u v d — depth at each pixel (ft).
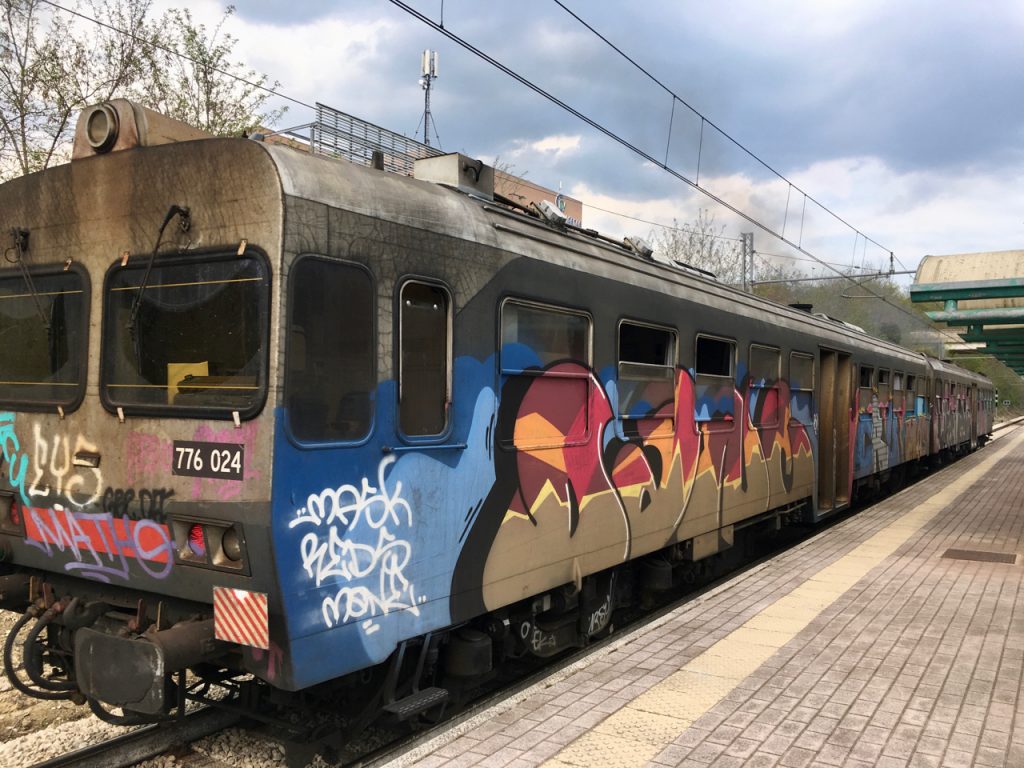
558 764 11.73
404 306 13.01
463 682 16.11
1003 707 13.94
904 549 29.55
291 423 10.92
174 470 11.66
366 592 12.03
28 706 15.96
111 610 13.19
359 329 12.09
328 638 11.35
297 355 11.06
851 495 42.52
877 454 45.14
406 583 12.82
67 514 13.08
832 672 15.81
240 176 11.35
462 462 14.14
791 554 28.53
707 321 23.95
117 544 12.42
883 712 13.73
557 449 16.89
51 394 13.52
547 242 17.11
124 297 12.63
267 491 10.65
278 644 10.75
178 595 11.68
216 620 11.08
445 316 13.97
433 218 13.76
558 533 16.88
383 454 12.40
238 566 10.95
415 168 16.81
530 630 17.43
